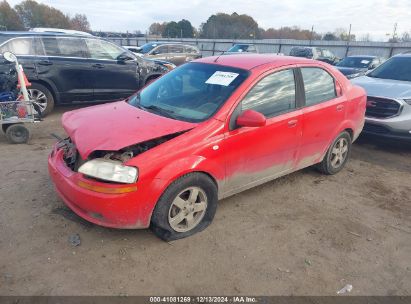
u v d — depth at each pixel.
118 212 3.00
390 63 7.81
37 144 6.01
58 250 3.17
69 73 7.87
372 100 6.41
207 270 3.02
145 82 9.23
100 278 2.87
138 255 3.15
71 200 3.24
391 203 4.44
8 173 4.69
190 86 4.02
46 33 7.61
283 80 4.05
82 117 3.74
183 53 17.98
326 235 3.64
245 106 3.64
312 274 3.05
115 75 8.56
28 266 2.96
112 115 3.71
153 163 3.03
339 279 3.02
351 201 4.42
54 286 2.76
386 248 3.49
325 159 4.91
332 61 23.86
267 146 3.86
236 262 3.14
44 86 7.65
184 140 3.22
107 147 2.96
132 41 40.06
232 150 3.52
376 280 3.04
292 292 2.84
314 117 4.34
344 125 4.86
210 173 3.39
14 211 3.75
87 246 3.24
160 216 3.17
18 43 7.32
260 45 33.81
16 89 6.26
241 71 3.87
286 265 3.15
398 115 6.16
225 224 3.71
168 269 3.01
